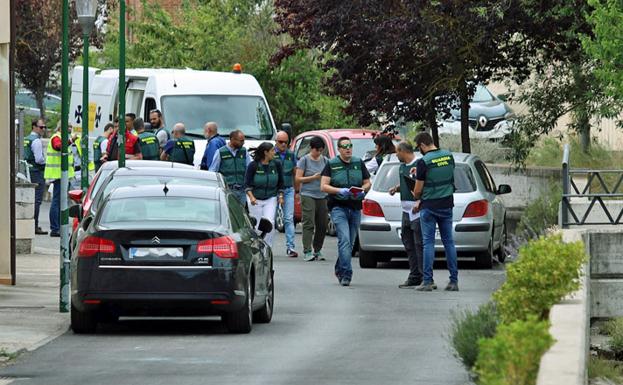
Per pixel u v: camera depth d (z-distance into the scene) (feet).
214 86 260.42
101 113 281.95
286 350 115.55
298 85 331.36
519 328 66.80
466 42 227.20
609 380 108.27
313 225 208.85
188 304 123.75
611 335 137.39
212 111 257.34
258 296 131.95
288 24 242.99
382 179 196.03
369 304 152.05
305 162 208.23
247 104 260.62
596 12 178.19
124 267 123.65
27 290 164.25
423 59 233.76
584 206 181.98
